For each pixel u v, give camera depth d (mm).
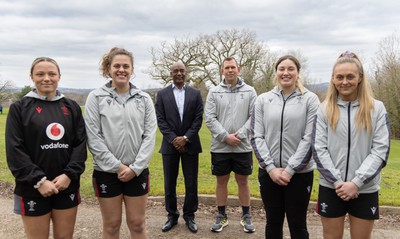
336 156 2994
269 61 29328
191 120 4555
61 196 2980
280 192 3496
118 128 3279
